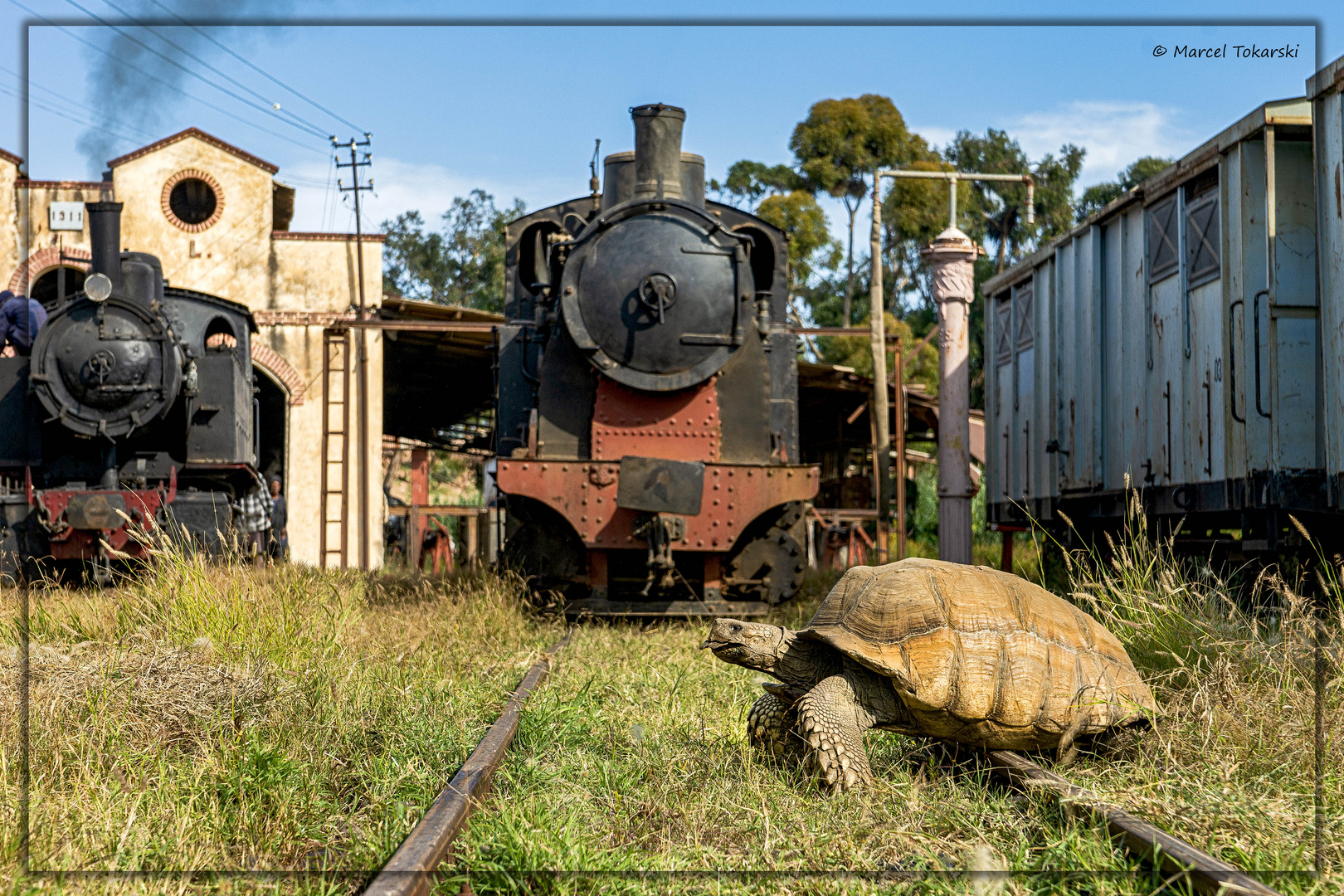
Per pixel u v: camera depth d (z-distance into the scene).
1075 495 11.16
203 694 4.95
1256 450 7.67
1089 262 10.96
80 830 3.46
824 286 39.03
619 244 9.89
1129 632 5.91
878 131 27.94
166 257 20.08
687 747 4.64
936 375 31.47
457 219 53.84
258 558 10.50
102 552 10.17
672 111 10.61
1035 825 3.70
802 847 3.50
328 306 20.34
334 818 3.78
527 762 4.27
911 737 4.86
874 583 4.47
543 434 9.96
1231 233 7.95
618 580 10.24
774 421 10.32
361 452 20.16
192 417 12.01
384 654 6.64
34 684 5.01
